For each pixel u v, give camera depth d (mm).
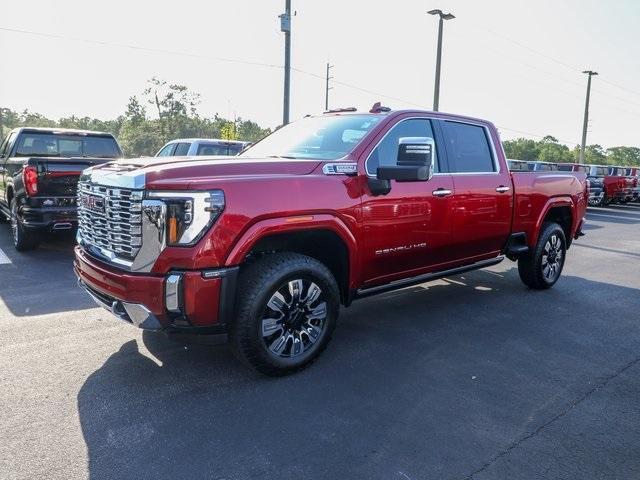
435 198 4750
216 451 2867
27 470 2664
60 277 6492
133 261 3398
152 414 3246
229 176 3516
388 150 4496
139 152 77688
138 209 3342
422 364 4133
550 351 4496
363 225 4152
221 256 3348
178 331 3424
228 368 3949
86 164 7551
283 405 3402
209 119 86250
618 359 4352
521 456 2885
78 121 92750
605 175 24500
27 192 7129
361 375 3895
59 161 7277
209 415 3250
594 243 11633
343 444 2963
